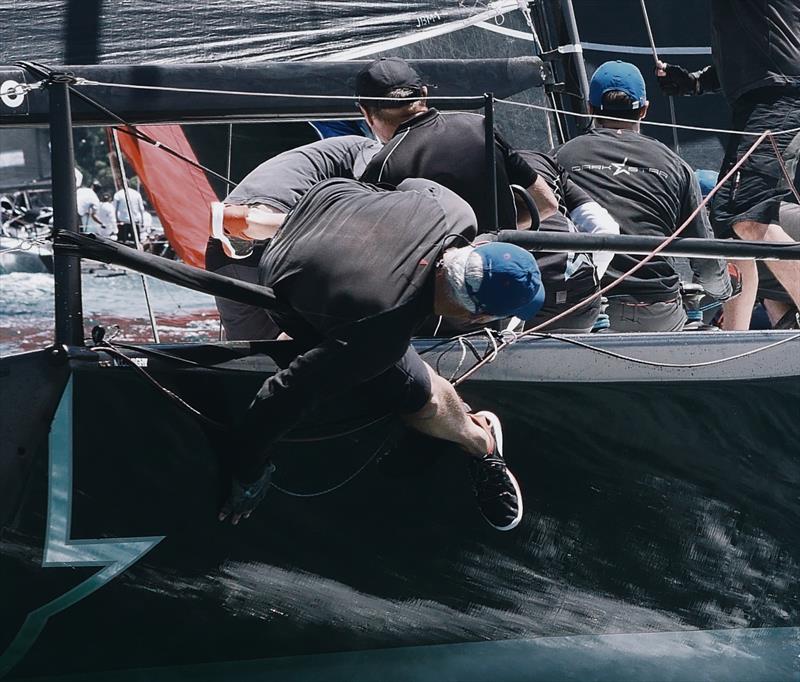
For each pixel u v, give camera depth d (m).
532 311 11.83
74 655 12.97
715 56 19.56
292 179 14.70
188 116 14.91
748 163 18.86
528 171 13.84
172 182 22.92
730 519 15.24
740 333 14.84
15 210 48.72
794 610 16.11
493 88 16.33
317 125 22.34
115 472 12.14
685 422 14.55
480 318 11.40
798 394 15.22
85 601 12.62
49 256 43.47
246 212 14.13
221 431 12.10
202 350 12.05
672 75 21.61
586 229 14.93
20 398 11.57
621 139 17.08
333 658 13.95
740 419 14.89
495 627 14.47
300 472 12.94
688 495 14.88
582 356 13.75
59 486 11.95
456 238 11.59
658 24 25.59
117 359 11.68
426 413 12.28
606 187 16.67
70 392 11.68
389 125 13.96
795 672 14.79
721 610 15.60
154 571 12.73
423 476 13.38
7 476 11.69
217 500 12.52
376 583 13.65
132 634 13.01
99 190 82.69
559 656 14.48
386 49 18.64
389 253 11.41
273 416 11.42
